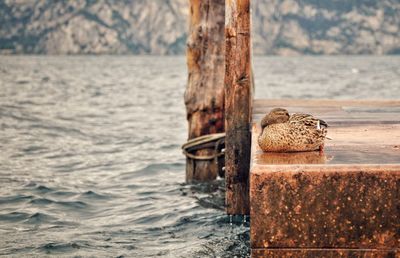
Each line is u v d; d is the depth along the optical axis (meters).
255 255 6.17
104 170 14.52
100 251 8.68
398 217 5.99
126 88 49.66
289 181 6.08
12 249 8.76
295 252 6.12
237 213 9.49
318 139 6.99
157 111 29.23
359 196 6.02
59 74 78.62
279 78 69.00
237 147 9.27
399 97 39.28
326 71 95.00
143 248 8.78
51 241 9.09
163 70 103.12
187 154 11.73
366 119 9.73
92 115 27.05
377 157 6.63
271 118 7.22
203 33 11.45
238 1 8.93
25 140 18.91
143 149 17.53
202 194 11.65
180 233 9.46
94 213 10.74
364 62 165.75
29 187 12.52
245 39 9.02
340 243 6.07
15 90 43.69
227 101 9.20
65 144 18.34
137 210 10.84
